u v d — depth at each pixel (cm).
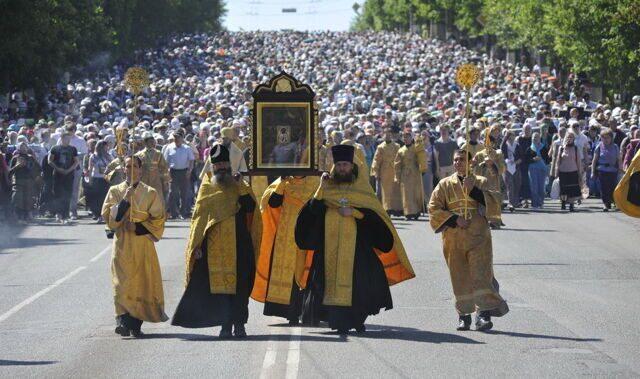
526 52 14475
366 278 2309
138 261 2319
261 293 2467
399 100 9888
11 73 8956
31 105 9088
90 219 5106
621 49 7538
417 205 4966
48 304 2756
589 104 8806
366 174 2341
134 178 2327
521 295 2795
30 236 4338
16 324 2495
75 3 11338
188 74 16050
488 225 2330
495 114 7206
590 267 3288
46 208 4991
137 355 2117
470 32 18062
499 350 2116
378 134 6269
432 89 11412
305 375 1902
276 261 2428
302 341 2216
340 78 14050
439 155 5116
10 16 8519
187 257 2284
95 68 13562
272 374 1909
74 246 3978
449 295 2811
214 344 2211
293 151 2419
